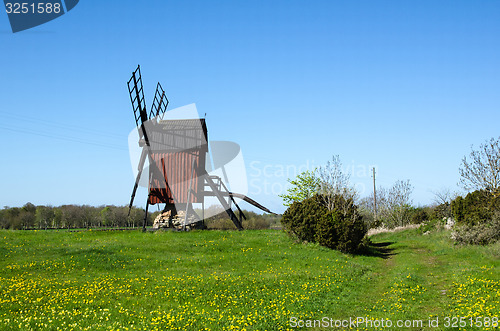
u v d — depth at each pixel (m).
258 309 14.60
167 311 14.15
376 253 33.72
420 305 15.41
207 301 15.82
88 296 16.31
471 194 37.22
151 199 40.41
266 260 26.17
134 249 28.81
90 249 27.66
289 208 34.00
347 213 37.06
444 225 43.44
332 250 30.69
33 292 16.92
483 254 26.38
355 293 17.73
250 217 52.84
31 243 31.17
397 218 60.94
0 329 11.21
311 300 15.96
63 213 90.75
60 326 11.90
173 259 25.66
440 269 23.50
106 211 90.25
